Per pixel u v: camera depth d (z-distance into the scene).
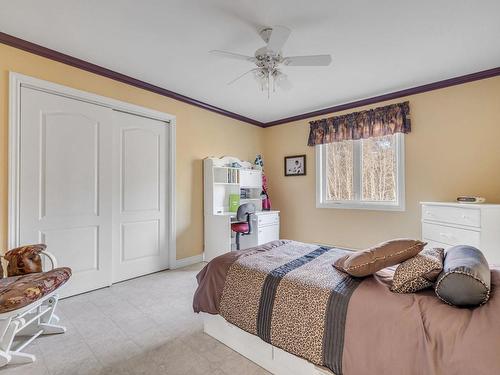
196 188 3.88
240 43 2.35
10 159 2.25
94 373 1.54
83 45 2.38
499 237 2.33
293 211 4.61
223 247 3.70
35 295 1.63
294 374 1.44
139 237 3.24
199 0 1.80
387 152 3.64
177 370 1.57
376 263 1.36
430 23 2.03
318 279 1.48
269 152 4.97
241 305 1.64
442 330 1.00
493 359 0.87
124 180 3.09
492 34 2.17
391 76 2.97
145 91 3.23
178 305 2.44
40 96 2.44
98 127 2.83
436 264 1.21
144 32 2.18
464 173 2.98
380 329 1.13
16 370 1.57
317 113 4.26
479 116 2.89
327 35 2.20
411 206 3.36
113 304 2.46
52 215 2.51
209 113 4.07
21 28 2.12
